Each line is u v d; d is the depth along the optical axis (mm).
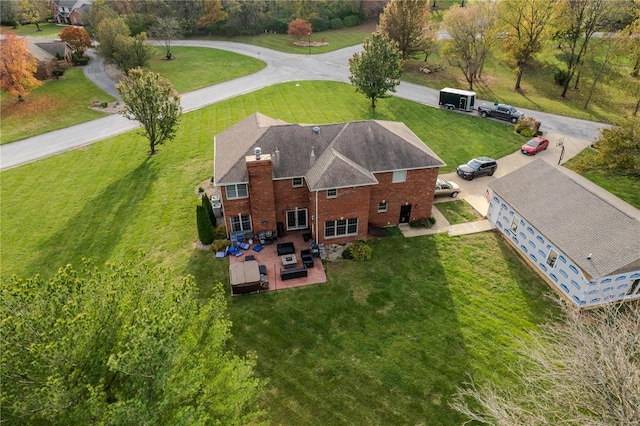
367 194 28750
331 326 23547
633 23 52312
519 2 56875
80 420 10711
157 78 41812
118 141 47125
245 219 30812
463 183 38594
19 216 33969
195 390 13430
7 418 10547
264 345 22438
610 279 23094
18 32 97812
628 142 31953
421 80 67375
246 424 15953
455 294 25719
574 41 58281
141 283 14008
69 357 10820
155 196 36281
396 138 31250
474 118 52531
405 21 68500
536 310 24531
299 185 30109
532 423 14188
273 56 81312
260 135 30828
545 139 44438
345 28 103375
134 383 11383
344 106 56656
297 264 28406
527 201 28766
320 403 19500
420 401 19578
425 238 30953
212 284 26672
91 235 31531
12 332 11070
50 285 12641
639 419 12539
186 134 48531
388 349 22125
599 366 13906
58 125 51531
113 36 66188
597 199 26031
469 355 21766
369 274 27375
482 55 62312
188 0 95875
